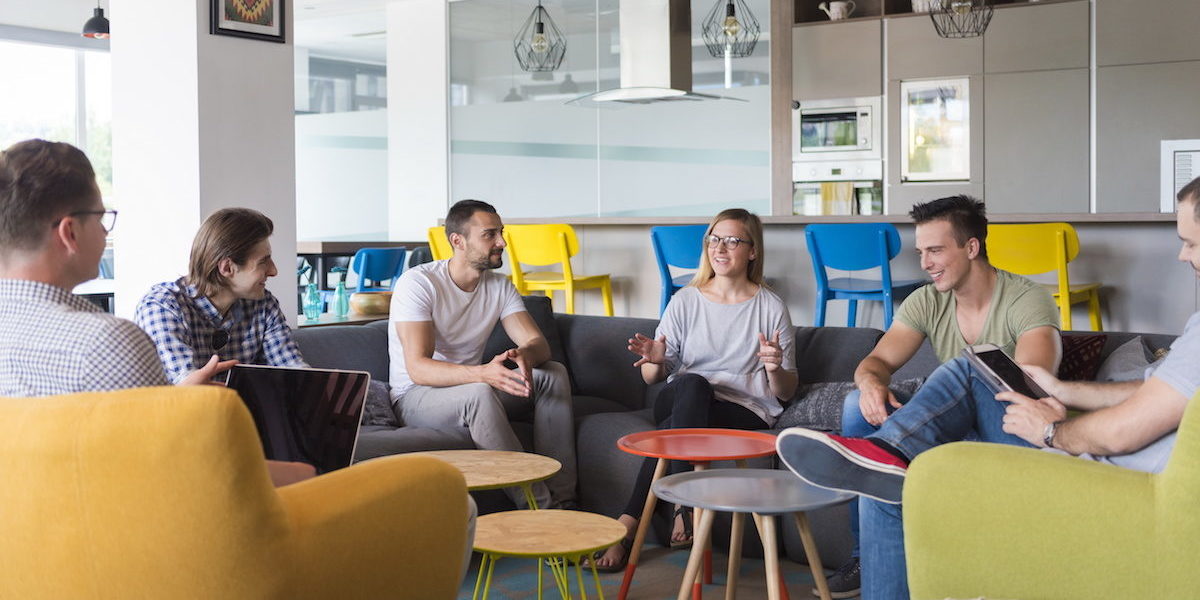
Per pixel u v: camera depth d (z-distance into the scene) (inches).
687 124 333.1
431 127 367.9
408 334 141.5
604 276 231.0
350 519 66.2
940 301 121.9
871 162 296.5
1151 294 186.4
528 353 141.7
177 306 114.7
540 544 89.1
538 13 351.9
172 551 59.9
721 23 324.2
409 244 287.3
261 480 60.7
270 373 91.7
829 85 299.6
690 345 142.4
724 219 142.2
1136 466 79.6
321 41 405.1
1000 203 283.0
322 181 402.9
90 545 60.7
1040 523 68.5
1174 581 64.4
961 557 71.4
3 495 61.7
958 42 283.4
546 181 355.6
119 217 165.6
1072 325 194.9
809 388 142.3
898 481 85.9
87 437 59.2
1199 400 63.4
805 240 212.8
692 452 103.1
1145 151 268.2
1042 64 276.1
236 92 161.3
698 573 108.5
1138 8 265.9
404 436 127.5
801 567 127.4
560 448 141.0
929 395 94.4
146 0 160.4
